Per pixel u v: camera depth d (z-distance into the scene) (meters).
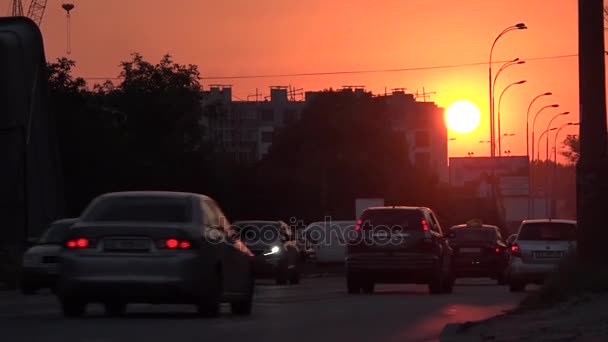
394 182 171.50
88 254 31.50
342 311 38.41
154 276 31.25
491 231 73.94
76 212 118.19
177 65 134.75
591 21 37.28
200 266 31.70
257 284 73.12
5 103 80.12
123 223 31.77
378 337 27.98
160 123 131.50
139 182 122.44
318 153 170.12
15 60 80.19
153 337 26.41
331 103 180.75
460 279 89.94
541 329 26.64
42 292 57.22
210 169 131.62
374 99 183.62
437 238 53.84
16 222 80.88
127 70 133.62
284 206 153.75
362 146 174.62
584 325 26.81
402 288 63.75
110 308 36.06
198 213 33.03
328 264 106.62
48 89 81.69
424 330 30.25
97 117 124.31
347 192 166.62
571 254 38.34
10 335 26.64
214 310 32.72
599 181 37.34
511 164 188.62
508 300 46.16
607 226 37.44
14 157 80.44
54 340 25.41
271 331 29.38
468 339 26.75
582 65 37.44
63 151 117.94
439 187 185.00
